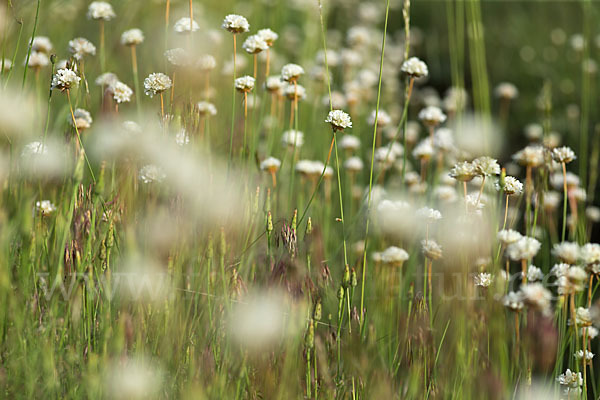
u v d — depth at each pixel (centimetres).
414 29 663
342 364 327
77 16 404
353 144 369
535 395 321
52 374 317
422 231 342
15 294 321
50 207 329
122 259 325
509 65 577
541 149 338
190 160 329
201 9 437
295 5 556
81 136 336
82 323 321
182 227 325
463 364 321
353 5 672
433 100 476
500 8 674
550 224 356
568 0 616
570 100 484
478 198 326
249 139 351
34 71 351
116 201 326
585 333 325
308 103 397
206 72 342
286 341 323
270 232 327
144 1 421
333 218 361
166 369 321
